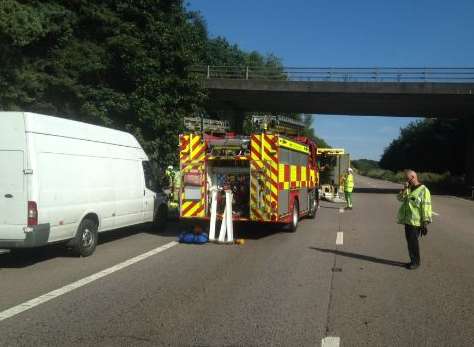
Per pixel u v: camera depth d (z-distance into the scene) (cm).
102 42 2184
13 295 765
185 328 616
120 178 1261
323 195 2991
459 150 6231
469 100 3809
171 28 2255
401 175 7669
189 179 1350
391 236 1453
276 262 1032
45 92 1956
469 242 1364
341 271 954
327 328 623
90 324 629
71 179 1053
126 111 2114
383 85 3700
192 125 1409
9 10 1620
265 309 698
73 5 2162
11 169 950
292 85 3803
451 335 604
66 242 1067
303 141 1717
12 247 948
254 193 1312
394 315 680
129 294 772
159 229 1502
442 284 859
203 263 1017
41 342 566
